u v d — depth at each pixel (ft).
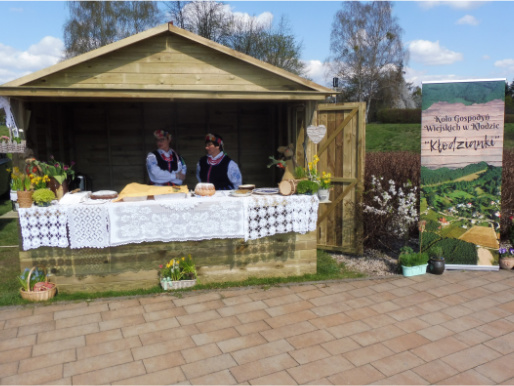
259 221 18.51
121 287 18.19
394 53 150.00
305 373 12.26
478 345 13.84
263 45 97.71
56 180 17.83
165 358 13.07
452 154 20.71
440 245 21.17
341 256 23.57
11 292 17.98
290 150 20.59
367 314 16.10
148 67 18.08
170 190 18.43
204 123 28.14
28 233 16.62
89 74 17.65
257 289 18.43
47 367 12.57
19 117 17.99
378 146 98.27
